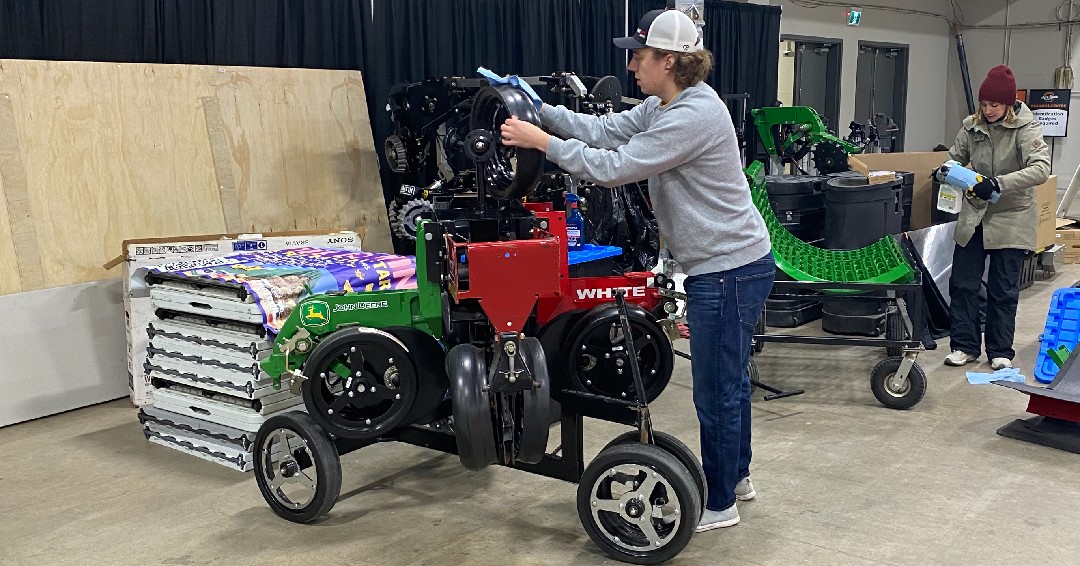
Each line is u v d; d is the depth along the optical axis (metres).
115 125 4.04
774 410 3.80
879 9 9.73
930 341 4.71
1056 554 2.48
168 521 2.76
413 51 5.31
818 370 4.43
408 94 4.52
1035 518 2.71
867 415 3.71
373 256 3.59
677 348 4.75
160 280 3.28
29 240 3.75
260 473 2.77
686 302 2.46
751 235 2.37
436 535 2.64
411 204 4.45
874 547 2.53
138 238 4.00
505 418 2.46
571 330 2.69
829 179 5.18
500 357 2.36
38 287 3.77
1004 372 3.98
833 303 4.94
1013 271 4.21
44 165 3.82
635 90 6.68
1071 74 10.07
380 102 5.19
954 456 3.23
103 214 3.98
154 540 2.62
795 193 5.17
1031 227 4.13
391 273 3.35
